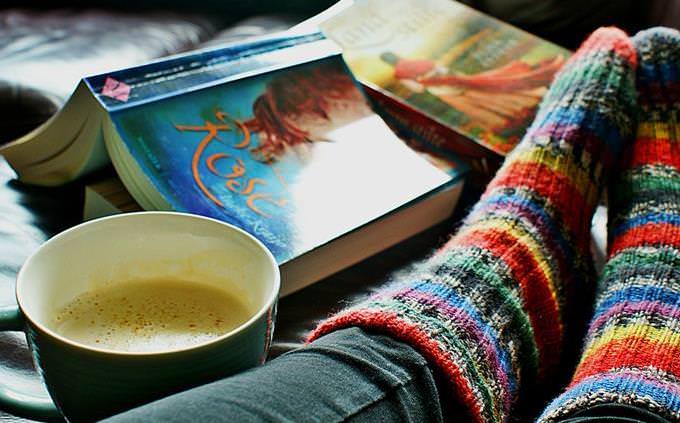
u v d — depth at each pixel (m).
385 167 0.70
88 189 0.61
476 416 0.48
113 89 0.59
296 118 0.69
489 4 1.06
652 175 0.87
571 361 0.70
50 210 0.66
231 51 0.69
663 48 0.98
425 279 0.59
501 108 0.84
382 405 0.40
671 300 0.66
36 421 0.44
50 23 1.20
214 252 0.43
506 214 0.74
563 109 0.88
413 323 0.49
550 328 0.68
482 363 0.53
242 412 0.34
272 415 0.35
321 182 0.65
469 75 0.86
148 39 1.17
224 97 0.65
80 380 0.35
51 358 0.35
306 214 0.61
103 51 1.08
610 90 0.91
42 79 0.93
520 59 0.91
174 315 0.41
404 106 0.80
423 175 0.71
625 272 0.72
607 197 0.92
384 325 0.48
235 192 0.60
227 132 0.63
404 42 0.89
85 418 0.37
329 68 0.75
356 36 0.89
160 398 0.35
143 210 0.59
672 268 0.71
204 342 0.36
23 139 0.64
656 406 0.50
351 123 0.72
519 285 0.65
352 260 0.65
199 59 0.66
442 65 0.87
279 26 1.24
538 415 0.62
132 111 0.58
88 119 0.59
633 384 0.52
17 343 0.51
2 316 0.36
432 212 0.73
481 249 0.66
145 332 0.39
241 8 1.39
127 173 0.58
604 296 0.70
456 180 0.74
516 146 0.82
